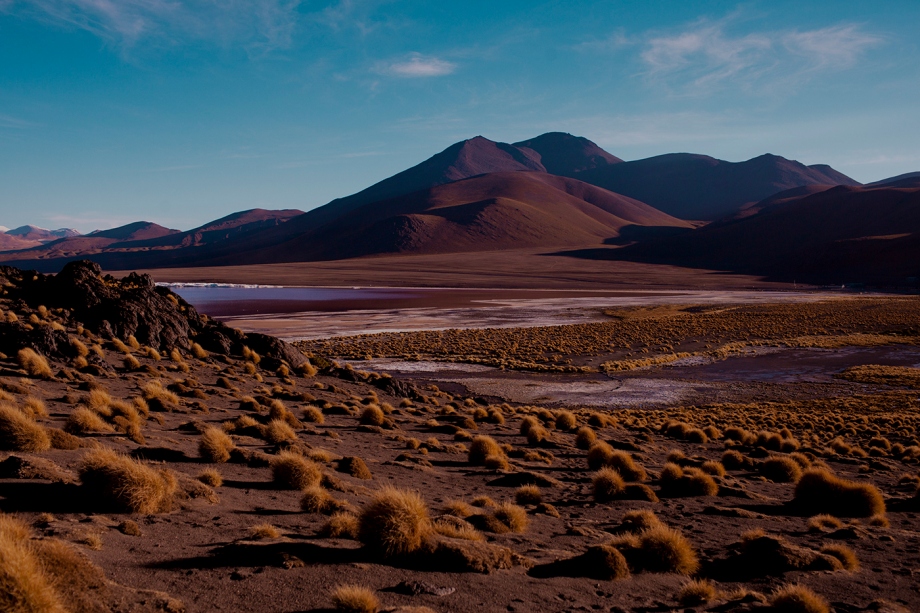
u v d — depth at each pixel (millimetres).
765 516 12938
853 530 11219
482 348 65438
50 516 7055
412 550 7504
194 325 39750
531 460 19219
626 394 43750
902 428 31219
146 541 7012
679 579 8219
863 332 81562
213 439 12633
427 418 27922
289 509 9648
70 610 4730
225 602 5594
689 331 82000
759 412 36938
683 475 16141
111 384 22656
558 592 7070
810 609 6539
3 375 19422
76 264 37188
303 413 22484
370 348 64375
